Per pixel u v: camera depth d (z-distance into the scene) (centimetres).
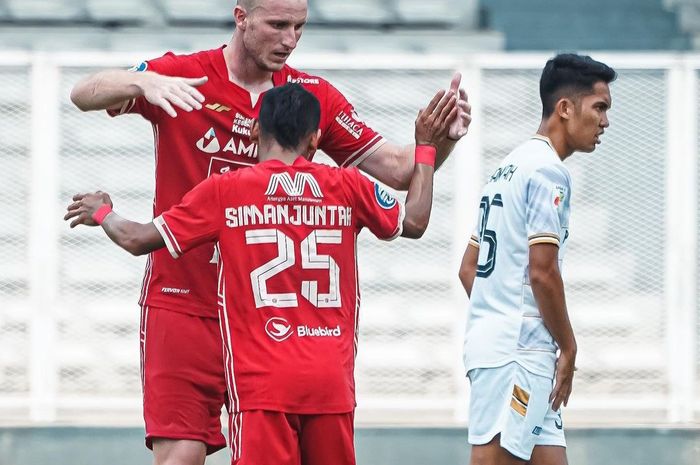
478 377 1470
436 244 2239
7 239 2230
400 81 2206
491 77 2217
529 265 1428
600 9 3966
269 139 1314
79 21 3681
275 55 1363
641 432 2205
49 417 2236
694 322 2239
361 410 2239
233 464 1305
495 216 1478
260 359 1282
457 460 2198
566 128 1488
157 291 1444
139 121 2233
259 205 1287
